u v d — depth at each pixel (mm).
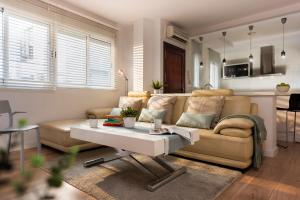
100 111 3707
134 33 4465
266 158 2678
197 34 5074
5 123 2887
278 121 3977
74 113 3746
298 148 3246
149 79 4422
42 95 3283
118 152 2766
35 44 3215
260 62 5676
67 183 1865
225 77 6309
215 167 2270
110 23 4434
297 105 3508
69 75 3705
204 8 3893
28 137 3104
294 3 3682
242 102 2773
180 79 4938
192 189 1743
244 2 3645
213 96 3016
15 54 2986
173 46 4738
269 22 4211
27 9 3088
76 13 3746
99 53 4258
